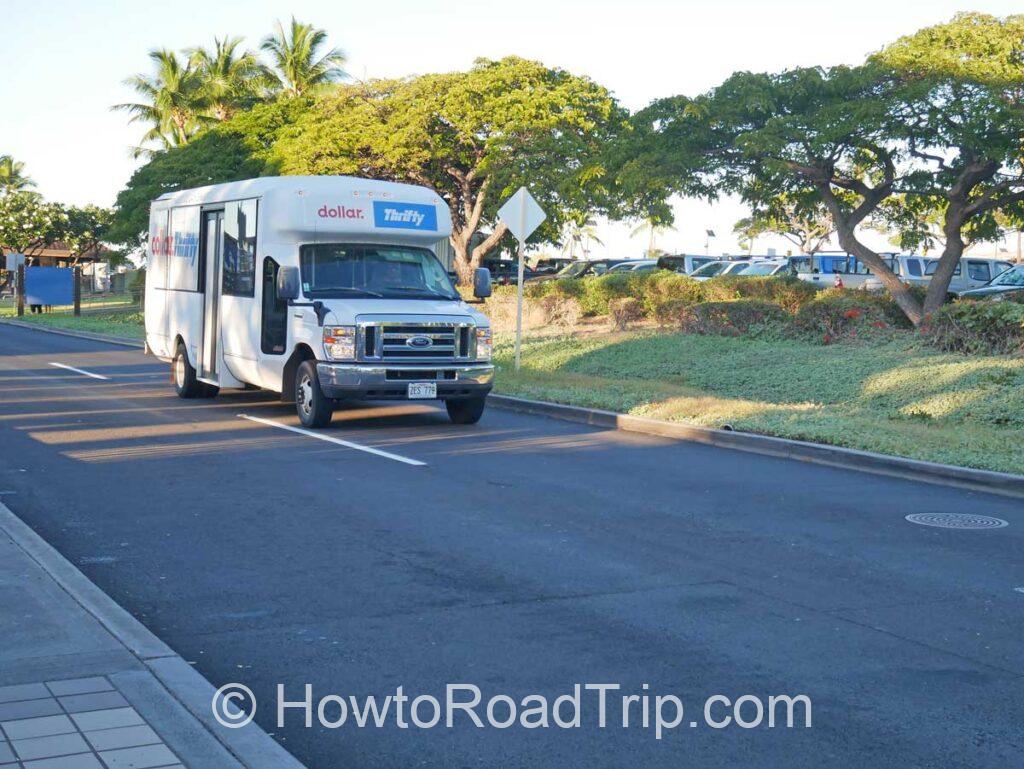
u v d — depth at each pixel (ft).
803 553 29.12
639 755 16.51
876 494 37.83
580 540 30.01
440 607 23.70
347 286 51.98
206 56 221.87
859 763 16.26
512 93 140.67
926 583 26.35
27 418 53.31
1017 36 75.20
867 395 60.34
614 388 65.98
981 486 39.37
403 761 16.30
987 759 16.42
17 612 21.21
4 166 329.31
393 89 148.56
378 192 53.72
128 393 65.36
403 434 49.93
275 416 55.11
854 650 21.27
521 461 43.14
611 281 106.63
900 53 76.07
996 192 79.30
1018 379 57.26
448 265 154.71
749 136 77.05
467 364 51.57
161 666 18.76
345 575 26.17
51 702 16.90
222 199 57.36
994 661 20.75
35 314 184.24
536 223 72.38
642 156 84.12
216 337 58.13
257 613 23.18
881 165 84.23
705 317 85.81
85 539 29.37
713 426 51.37
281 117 169.07
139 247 189.67
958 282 126.31
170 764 14.87
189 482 37.32
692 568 27.30
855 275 126.52
